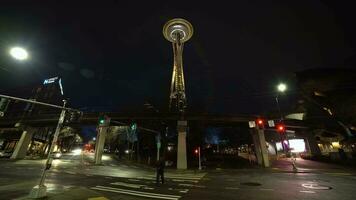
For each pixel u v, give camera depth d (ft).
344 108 133.28
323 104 151.94
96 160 131.54
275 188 46.03
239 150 316.19
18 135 208.85
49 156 38.70
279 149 218.59
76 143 340.18
